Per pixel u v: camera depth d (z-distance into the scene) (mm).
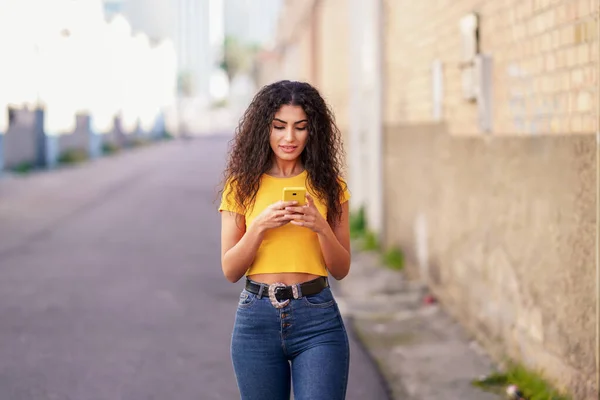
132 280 9281
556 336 4969
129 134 47906
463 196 7066
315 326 3215
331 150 3354
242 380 3271
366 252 11156
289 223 3238
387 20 10727
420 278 8859
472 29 6613
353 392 5426
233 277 3291
